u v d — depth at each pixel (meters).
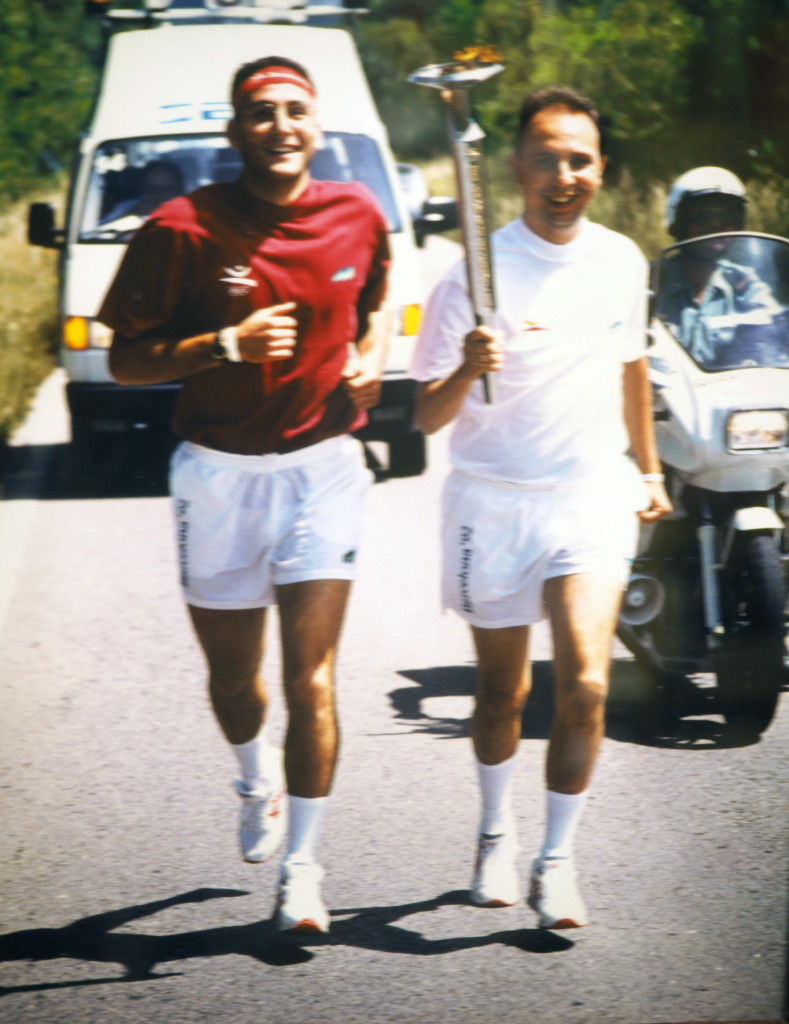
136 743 6.50
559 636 4.60
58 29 16.58
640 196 14.41
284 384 4.63
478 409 4.61
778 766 6.09
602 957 4.61
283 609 4.72
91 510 10.73
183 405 4.76
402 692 7.11
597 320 4.57
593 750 4.58
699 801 5.75
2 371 14.83
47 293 17.70
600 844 5.41
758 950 4.62
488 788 4.92
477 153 4.29
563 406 4.57
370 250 4.75
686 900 4.97
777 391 6.05
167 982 4.50
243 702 5.09
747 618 6.07
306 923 4.59
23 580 9.07
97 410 10.98
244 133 4.48
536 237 4.52
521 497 4.62
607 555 4.65
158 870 5.27
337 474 4.79
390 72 14.20
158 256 4.56
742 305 6.37
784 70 11.70
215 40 12.95
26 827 5.65
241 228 4.54
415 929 4.82
